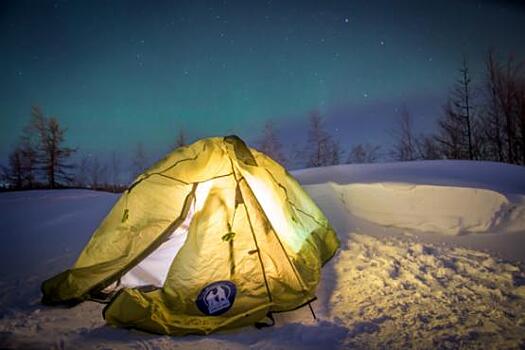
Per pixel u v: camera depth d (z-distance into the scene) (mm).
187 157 4457
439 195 6996
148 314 3549
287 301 3881
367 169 9750
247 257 3951
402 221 6898
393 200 7273
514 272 4750
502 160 23016
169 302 3740
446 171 9070
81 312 4047
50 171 26625
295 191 5340
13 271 5426
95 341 3408
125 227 4445
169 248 4605
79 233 7172
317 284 4355
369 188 7621
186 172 4332
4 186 26141
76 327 3701
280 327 3625
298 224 4789
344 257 5434
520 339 3240
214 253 3934
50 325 3732
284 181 5117
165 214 4379
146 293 3822
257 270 3922
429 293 4242
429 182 7539
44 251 6258
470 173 8828
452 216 6695
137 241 4410
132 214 4441
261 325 3627
